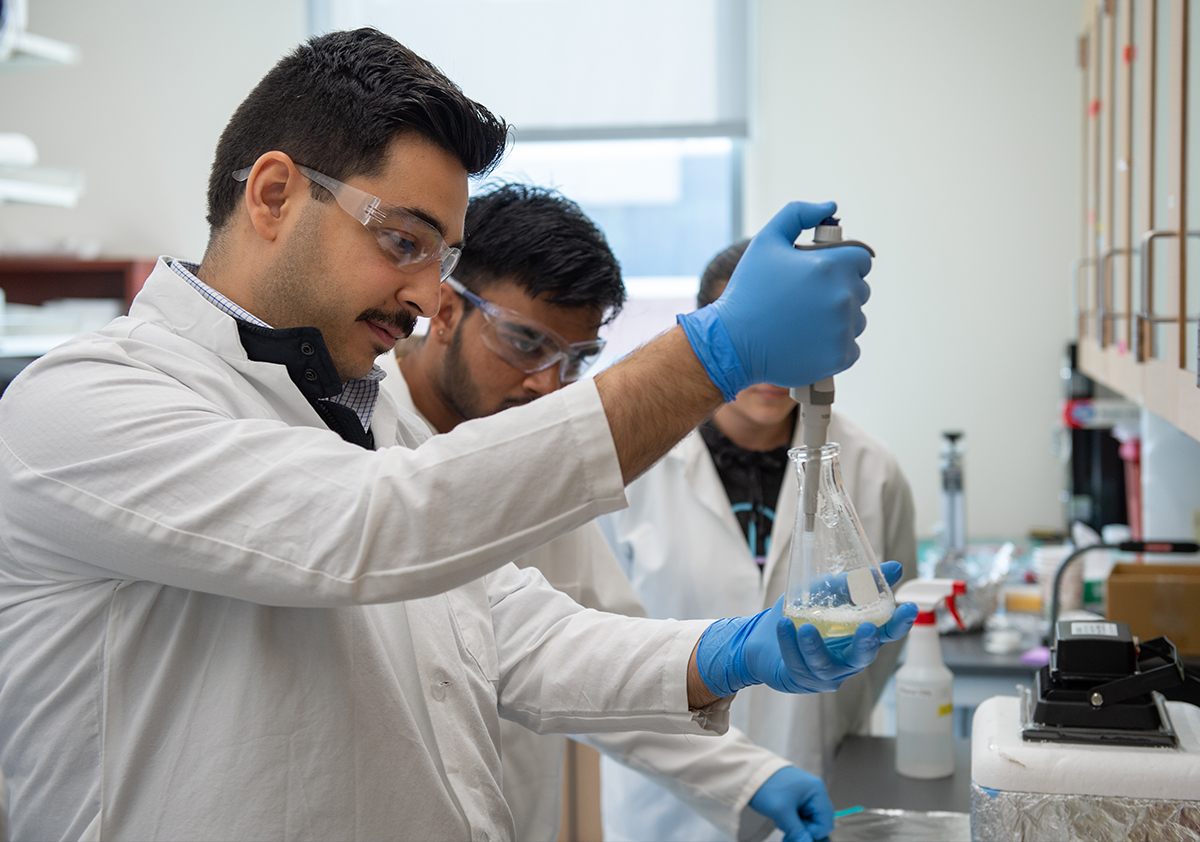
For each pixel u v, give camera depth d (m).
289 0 4.19
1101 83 2.65
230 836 0.89
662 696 1.11
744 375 0.84
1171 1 1.67
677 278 4.27
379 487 0.78
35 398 0.89
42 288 4.28
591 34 4.11
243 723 0.91
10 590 0.97
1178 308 1.56
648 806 1.96
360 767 0.96
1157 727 1.15
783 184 4.02
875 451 2.10
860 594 0.89
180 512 0.81
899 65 3.92
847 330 0.85
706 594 2.00
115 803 0.90
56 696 0.92
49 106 4.28
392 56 0.98
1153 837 1.09
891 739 1.90
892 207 3.96
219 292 1.03
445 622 1.13
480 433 0.81
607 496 0.81
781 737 1.93
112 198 4.28
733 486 2.07
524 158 4.26
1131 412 3.16
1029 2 3.83
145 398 0.87
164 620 0.93
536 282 1.44
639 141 4.12
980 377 3.94
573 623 1.22
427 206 0.95
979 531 3.97
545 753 1.51
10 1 1.85
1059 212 3.87
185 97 4.23
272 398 1.02
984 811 1.15
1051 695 1.17
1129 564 1.91
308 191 0.96
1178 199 1.58
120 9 4.22
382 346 1.01
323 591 0.79
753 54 4.04
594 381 0.83
